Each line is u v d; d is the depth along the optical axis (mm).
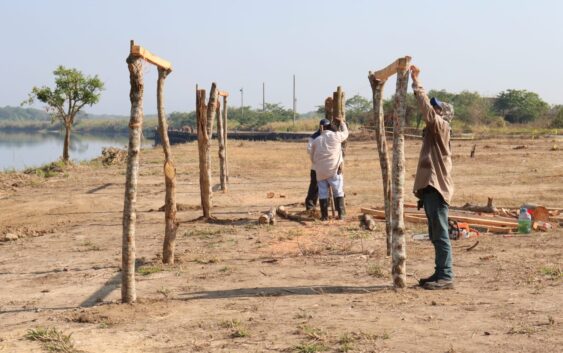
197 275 8867
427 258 9484
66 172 28875
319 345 5676
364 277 8430
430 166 7527
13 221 15734
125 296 7391
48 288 8555
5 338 6285
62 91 35875
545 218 12289
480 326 6082
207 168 14055
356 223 12969
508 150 38094
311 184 14773
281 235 11836
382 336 5844
